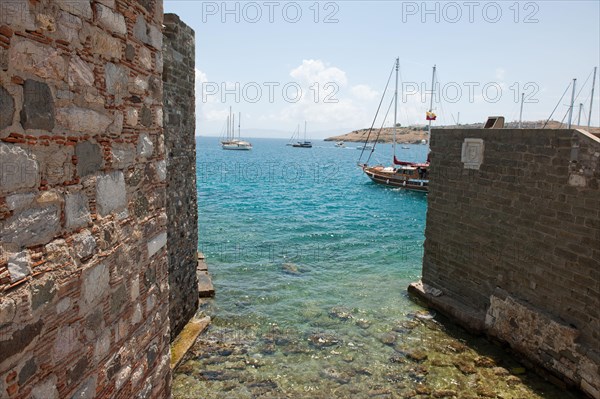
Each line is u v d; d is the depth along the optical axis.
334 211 31.25
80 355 2.98
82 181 2.94
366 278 15.05
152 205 4.18
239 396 7.93
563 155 8.59
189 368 8.78
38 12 2.42
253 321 11.12
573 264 8.44
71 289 2.84
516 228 9.79
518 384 8.55
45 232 2.56
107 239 3.30
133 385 3.86
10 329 2.28
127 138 3.60
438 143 12.27
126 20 3.49
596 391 7.76
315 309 12.05
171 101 8.80
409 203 36.16
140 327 3.98
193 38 9.82
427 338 10.42
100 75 3.12
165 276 4.57
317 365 9.09
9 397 2.30
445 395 8.15
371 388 8.33
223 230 23.19
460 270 11.68
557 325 8.53
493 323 10.18
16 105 2.28
